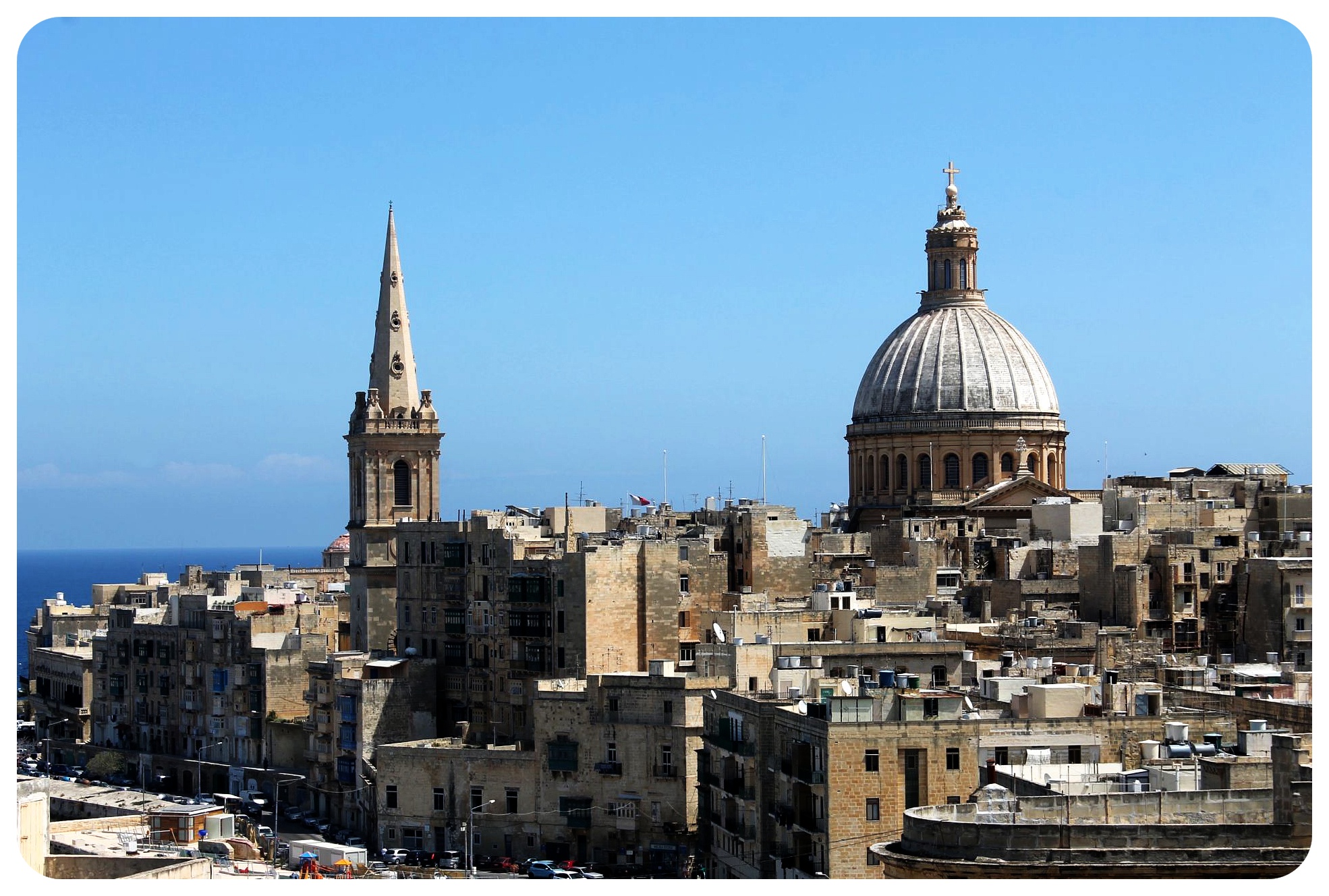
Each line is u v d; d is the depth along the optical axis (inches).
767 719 6348.4
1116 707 6117.1
